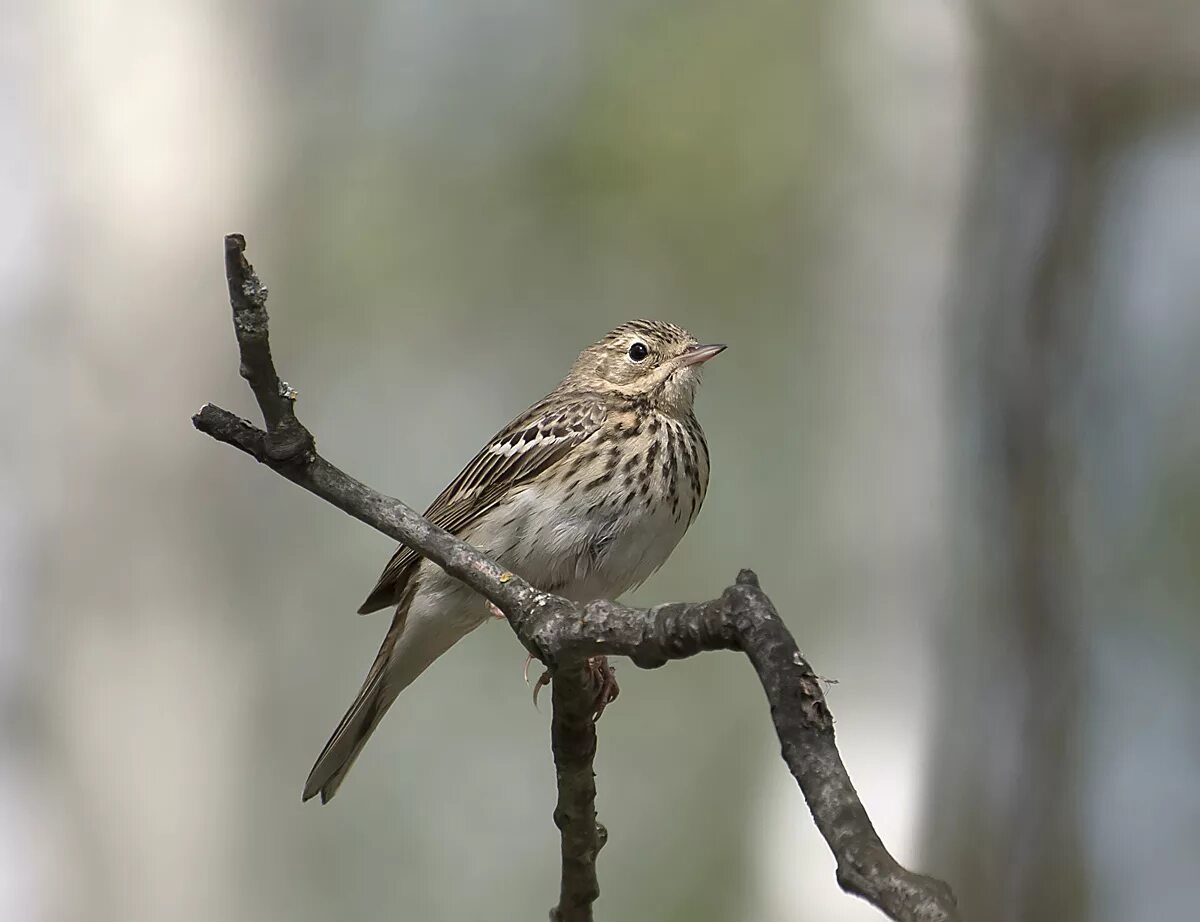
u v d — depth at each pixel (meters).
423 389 19.12
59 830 13.44
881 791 13.44
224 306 13.88
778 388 17.42
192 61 13.99
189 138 13.98
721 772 17.97
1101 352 14.70
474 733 19.75
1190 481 15.00
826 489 14.65
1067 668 13.83
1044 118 14.45
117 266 13.81
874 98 14.61
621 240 17.59
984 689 13.69
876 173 14.59
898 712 13.66
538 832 19.42
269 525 14.17
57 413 13.74
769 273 17.23
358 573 15.50
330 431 18.80
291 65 14.81
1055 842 13.49
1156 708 15.13
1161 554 14.99
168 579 13.71
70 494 13.71
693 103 16.97
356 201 16.98
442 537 5.87
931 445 14.07
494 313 18.48
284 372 16.36
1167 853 14.90
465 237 18.00
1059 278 14.36
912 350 14.21
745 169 16.81
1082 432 14.54
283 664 14.37
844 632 13.95
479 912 18.92
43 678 13.59
